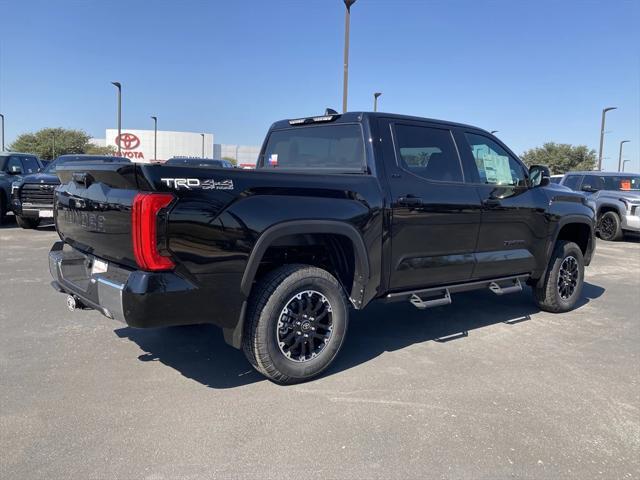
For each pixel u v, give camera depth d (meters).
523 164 5.73
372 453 2.99
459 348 4.86
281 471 2.79
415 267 4.55
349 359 4.50
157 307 3.22
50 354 4.42
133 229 3.21
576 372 4.33
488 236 5.16
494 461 2.95
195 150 81.56
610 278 8.79
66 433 3.13
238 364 4.31
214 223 3.38
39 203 12.39
